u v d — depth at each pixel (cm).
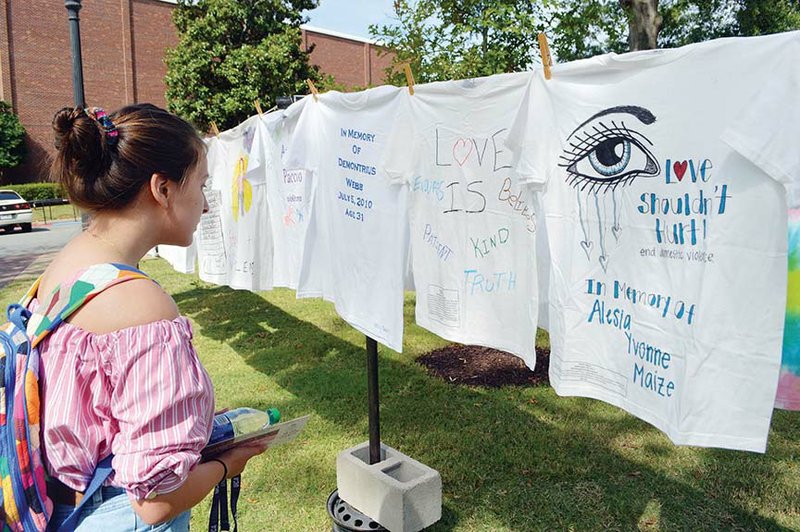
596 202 195
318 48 3381
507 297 235
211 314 802
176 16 1401
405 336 662
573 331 206
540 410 454
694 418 169
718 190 161
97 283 123
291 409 470
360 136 294
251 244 437
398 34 527
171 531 132
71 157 128
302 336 680
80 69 627
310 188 358
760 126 148
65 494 125
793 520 312
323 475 369
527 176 211
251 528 317
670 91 170
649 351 182
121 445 116
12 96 2659
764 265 154
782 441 400
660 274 178
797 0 915
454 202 252
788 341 156
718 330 163
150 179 131
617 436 409
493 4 454
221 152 482
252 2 1377
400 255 276
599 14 490
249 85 1308
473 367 553
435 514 300
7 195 2061
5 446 121
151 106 138
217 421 156
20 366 122
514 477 357
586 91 193
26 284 1059
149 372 118
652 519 314
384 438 411
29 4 2648
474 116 238
